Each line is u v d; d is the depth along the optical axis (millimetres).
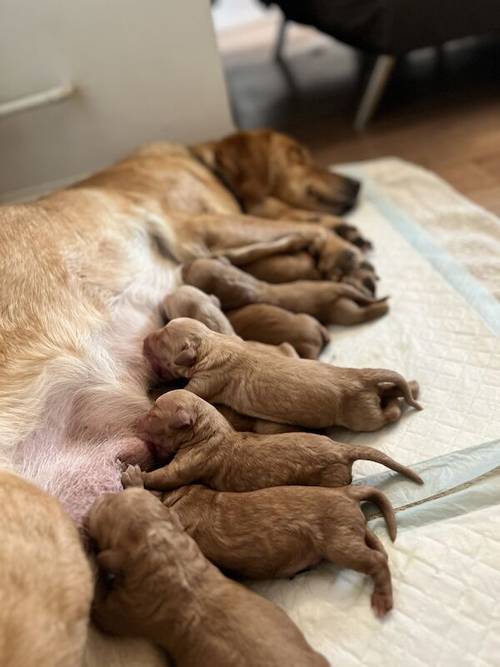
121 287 498
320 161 880
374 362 488
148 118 759
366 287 555
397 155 847
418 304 534
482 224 622
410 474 384
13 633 264
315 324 504
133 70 722
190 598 309
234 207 681
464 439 407
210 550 351
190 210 618
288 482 377
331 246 572
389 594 329
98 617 328
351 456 379
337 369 424
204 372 436
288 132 986
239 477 384
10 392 400
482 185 730
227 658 290
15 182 766
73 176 779
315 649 320
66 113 730
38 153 750
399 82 1051
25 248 462
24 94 708
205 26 714
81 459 409
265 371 421
